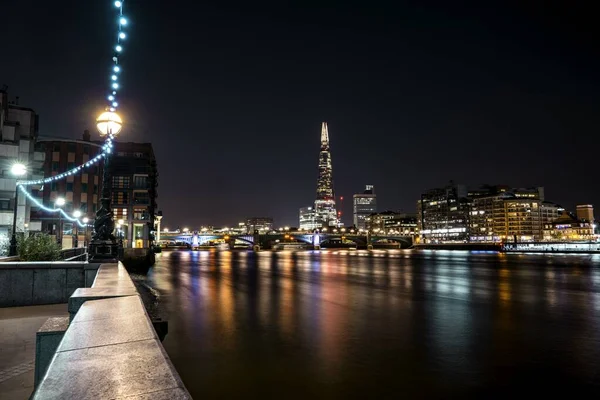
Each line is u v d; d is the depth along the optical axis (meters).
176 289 34.84
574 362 13.06
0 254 23.53
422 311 22.94
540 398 10.26
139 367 2.79
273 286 37.78
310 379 11.62
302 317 20.83
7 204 40.56
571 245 181.00
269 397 10.40
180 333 17.05
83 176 82.44
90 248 16.94
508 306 25.19
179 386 2.41
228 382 11.41
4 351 9.08
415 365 12.77
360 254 159.88
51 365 2.87
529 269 71.50
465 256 139.88
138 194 89.88
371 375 11.90
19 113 43.59
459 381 11.42
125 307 5.39
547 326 18.66
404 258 121.75
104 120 16.19
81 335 3.77
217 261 98.38
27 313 13.27
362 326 18.53
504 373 12.02
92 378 2.56
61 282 15.12
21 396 6.54
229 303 26.03
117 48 14.74
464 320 20.17
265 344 15.21
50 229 73.19
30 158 43.50
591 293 33.22
